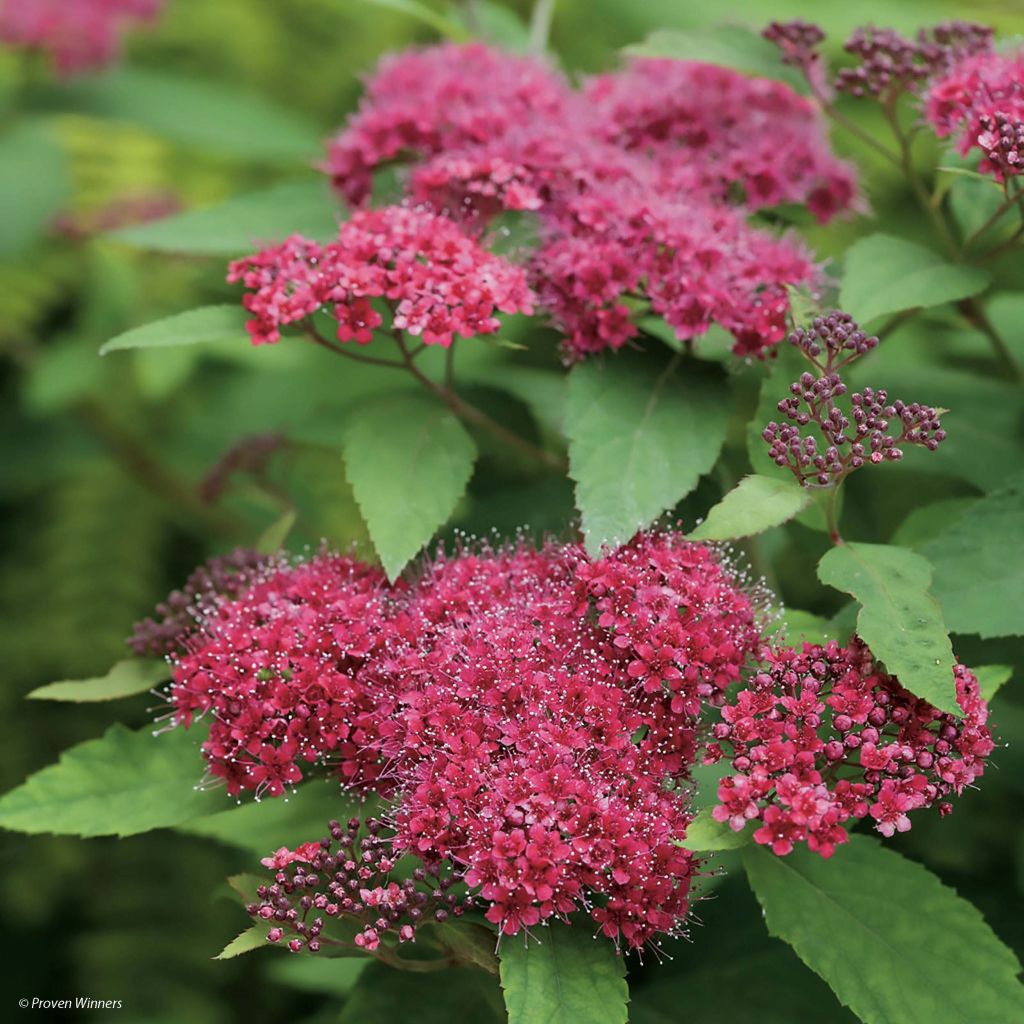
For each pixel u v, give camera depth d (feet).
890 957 1.37
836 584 1.35
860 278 1.49
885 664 1.32
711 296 1.46
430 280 1.45
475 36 1.75
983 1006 1.35
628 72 1.63
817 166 1.58
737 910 1.53
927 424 1.36
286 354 1.87
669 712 1.36
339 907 1.33
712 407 1.48
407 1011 1.45
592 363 1.49
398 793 1.37
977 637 1.50
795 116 1.59
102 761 1.47
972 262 1.51
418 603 1.41
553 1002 1.29
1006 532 1.42
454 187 1.53
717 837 1.31
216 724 1.40
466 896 1.34
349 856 1.37
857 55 1.55
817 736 1.33
